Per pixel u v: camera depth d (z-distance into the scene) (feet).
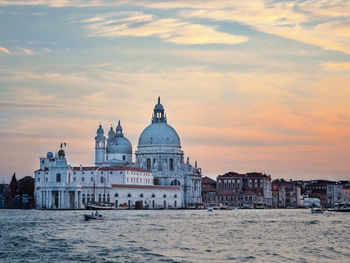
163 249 461.78
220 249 465.06
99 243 497.46
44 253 437.17
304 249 471.21
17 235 558.56
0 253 436.76
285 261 410.72
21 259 410.31
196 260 409.08
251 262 404.36
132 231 610.24
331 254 446.19
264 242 516.32
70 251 447.83
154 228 651.25
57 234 570.87
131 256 424.05
